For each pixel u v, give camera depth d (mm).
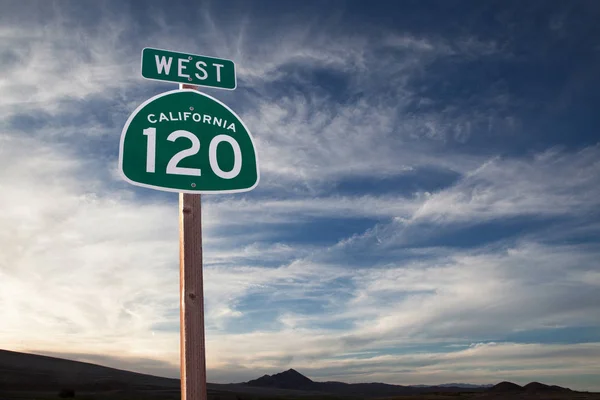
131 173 3887
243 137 4438
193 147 4172
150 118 4109
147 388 76875
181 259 3855
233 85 4688
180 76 4457
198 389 3537
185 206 3982
